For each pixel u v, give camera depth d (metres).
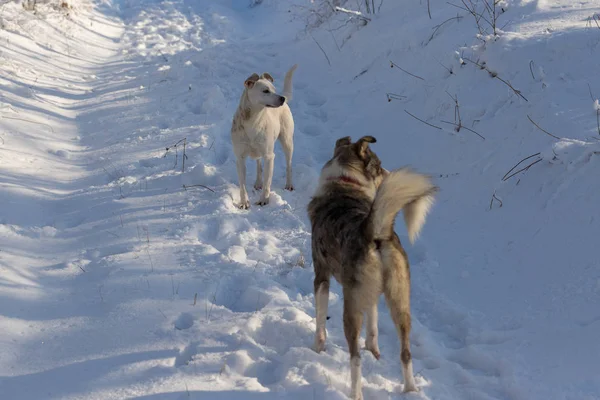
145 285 5.19
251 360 4.18
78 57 14.21
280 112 7.30
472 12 9.56
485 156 6.99
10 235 6.02
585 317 4.50
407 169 3.74
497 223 6.11
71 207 6.99
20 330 4.52
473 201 6.58
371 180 4.61
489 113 7.52
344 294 4.00
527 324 4.65
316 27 14.48
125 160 8.35
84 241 6.15
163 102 10.82
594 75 6.95
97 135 9.52
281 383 3.95
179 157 8.38
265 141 6.96
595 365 4.04
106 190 7.39
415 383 4.04
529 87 7.35
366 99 9.88
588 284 4.82
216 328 4.56
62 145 9.04
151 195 7.27
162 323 4.61
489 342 4.61
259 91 6.66
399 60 10.20
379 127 8.95
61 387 3.87
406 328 3.93
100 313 4.78
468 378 4.19
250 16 19.73
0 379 3.95
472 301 5.18
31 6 15.91
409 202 3.82
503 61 7.96
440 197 6.92
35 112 9.94
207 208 6.90
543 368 4.14
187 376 3.97
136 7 19.38
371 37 11.65
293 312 4.82
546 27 8.30
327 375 4.05
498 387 4.08
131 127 9.70
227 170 8.08
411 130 8.39
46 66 12.84
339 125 9.59
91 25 16.73
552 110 6.70
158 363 4.09
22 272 5.36
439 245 6.14
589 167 5.76
